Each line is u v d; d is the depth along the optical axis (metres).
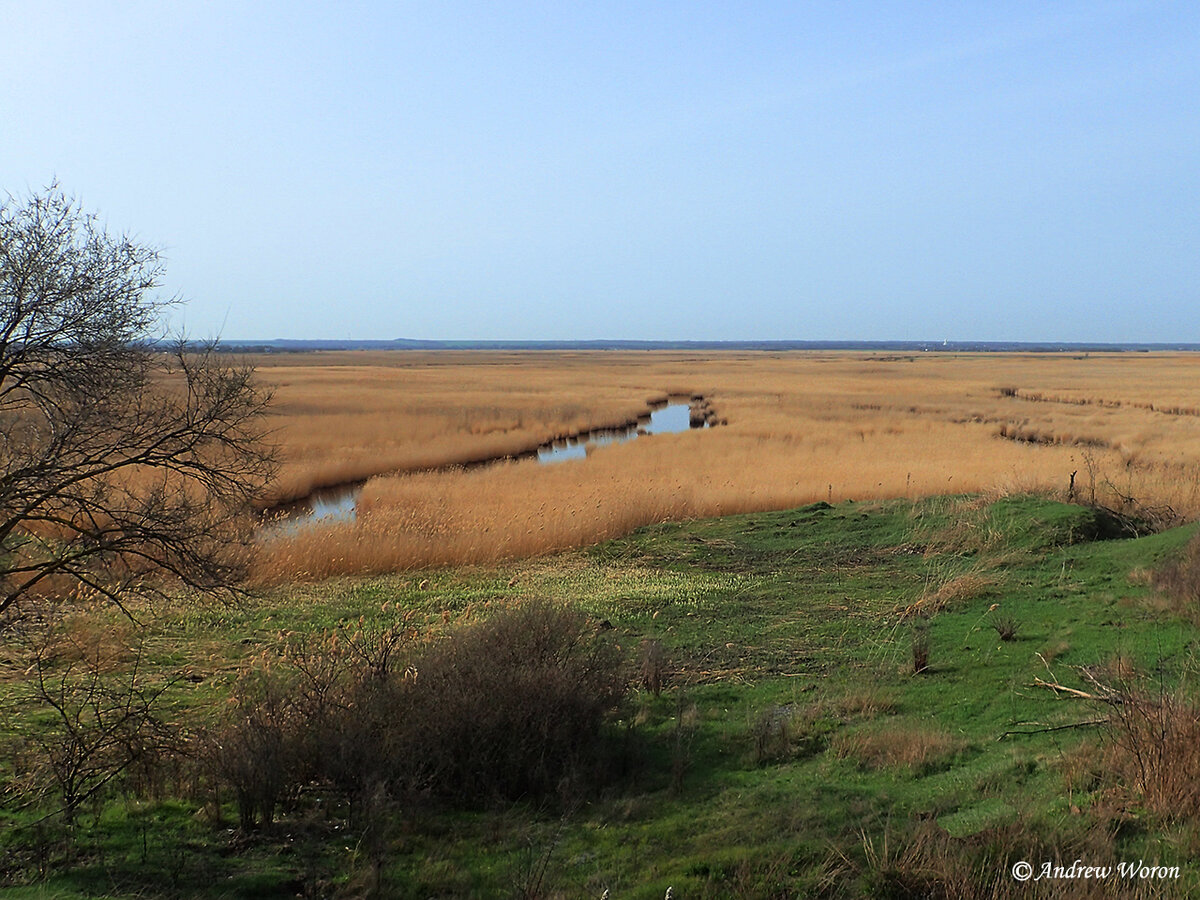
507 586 14.30
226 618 12.06
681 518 20.50
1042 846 4.76
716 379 90.38
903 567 14.56
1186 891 4.20
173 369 7.45
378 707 7.12
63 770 6.50
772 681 9.37
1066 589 11.73
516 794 6.77
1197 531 12.48
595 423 50.88
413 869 5.57
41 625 9.85
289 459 32.50
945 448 34.12
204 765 6.73
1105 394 62.53
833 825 5.56
